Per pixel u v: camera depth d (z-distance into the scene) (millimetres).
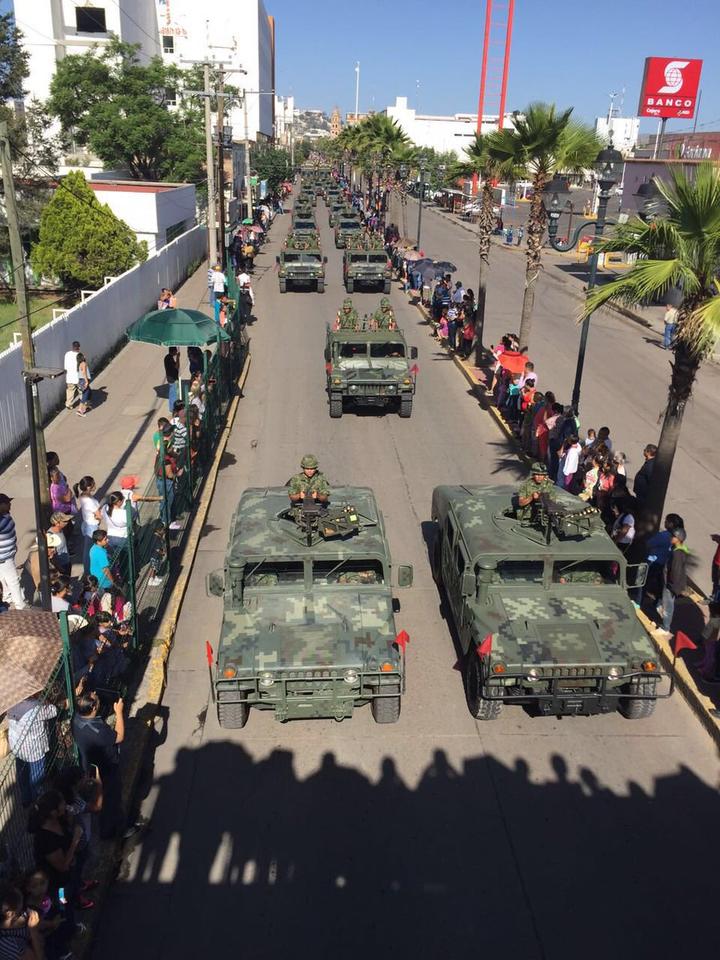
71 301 27391
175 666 9578
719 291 10000
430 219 69438
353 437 17797
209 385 16406
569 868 6871
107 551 10070
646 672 8227
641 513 11172
